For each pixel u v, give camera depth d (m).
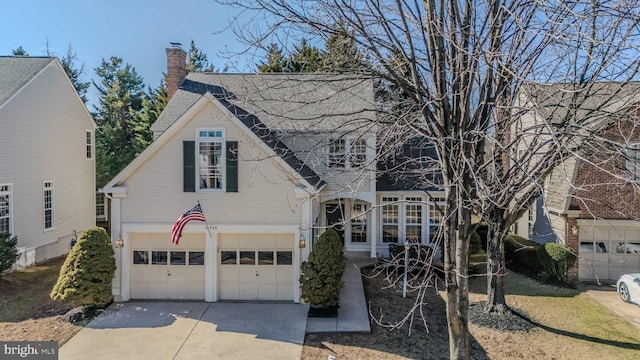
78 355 9.55
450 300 7.80
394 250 17.11
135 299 13.48
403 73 8.36
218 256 13.47
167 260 13.49
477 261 18.05
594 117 8.51
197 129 13.16
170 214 13.30
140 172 13.28
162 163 13.26
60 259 19.73
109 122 37.56
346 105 16.94
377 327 11.25
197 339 10.41
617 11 6.50
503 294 12.23
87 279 11.93
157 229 13.29
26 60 19.75
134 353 9.66
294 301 13.25
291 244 13.41
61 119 20.89
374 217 18.52
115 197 13.29
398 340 10.45
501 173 8.40
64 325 11.32
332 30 7.16
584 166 14.61
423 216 19.27
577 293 14.52
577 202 16.05
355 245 19.84
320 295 11.90
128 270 13.38
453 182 6.81
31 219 18.42
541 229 19.17
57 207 20.50
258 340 10.38
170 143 13.23
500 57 6.48
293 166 14.21
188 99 19.12
